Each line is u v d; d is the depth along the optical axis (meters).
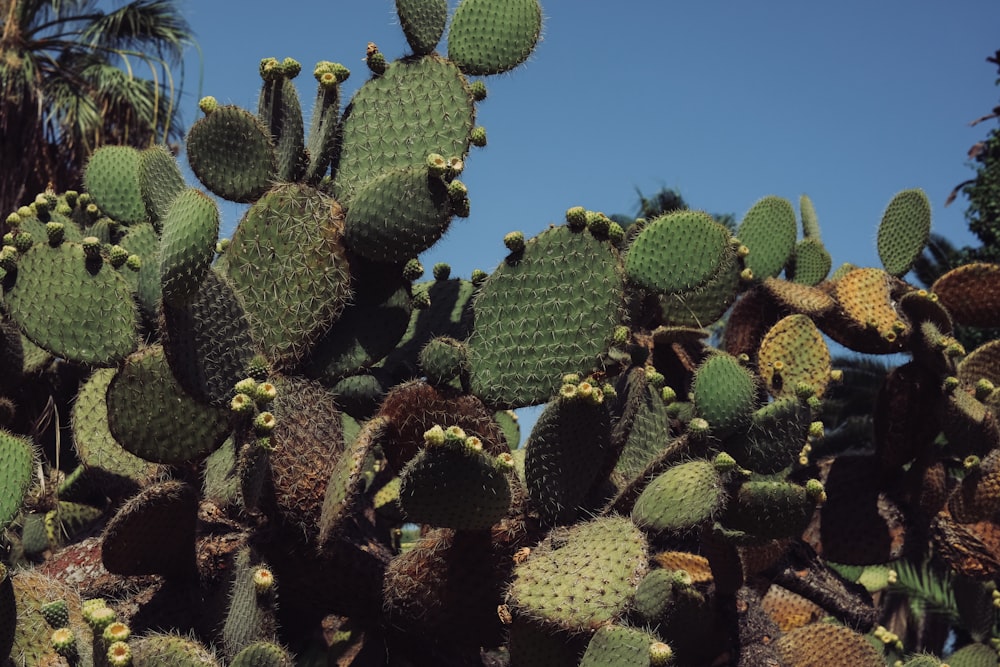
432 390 3.11
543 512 3.10
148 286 3.47
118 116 12.76
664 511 2.92
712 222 3.53
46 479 4.16
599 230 3.38
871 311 4.52
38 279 3.43
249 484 2.73
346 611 3.19
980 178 19.50
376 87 3.82
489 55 4.02
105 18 12.91
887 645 4.86
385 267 3.52
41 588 2.79
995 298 4.79
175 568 3.03
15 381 4.09
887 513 4.17
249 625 2.72
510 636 2.92
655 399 3.74
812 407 3.44
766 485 3.10
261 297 3.30
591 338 3.33
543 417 3.07
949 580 8.10
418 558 3.09
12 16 12.59
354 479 2.82
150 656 2.38
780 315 4.62
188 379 3.02
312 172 3.59
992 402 4.37
